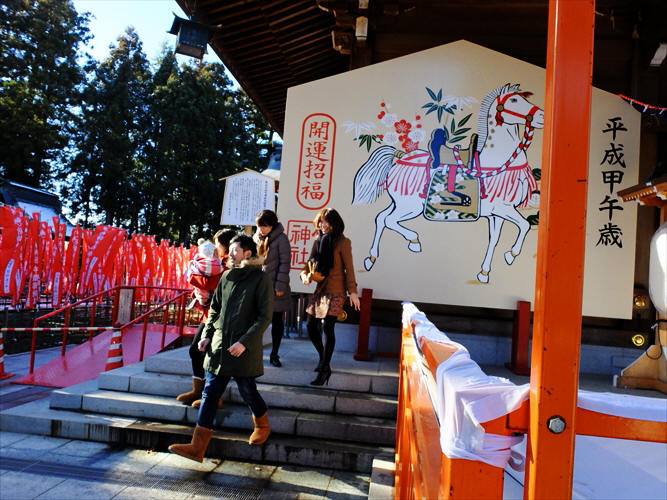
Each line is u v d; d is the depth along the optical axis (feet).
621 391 15.16
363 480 12.09
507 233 18.01
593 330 18.65
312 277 14.82
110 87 100.07
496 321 19.21
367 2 19.29
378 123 18.83
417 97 18.70
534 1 19.81
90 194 103.91
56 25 91.66
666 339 14.96
